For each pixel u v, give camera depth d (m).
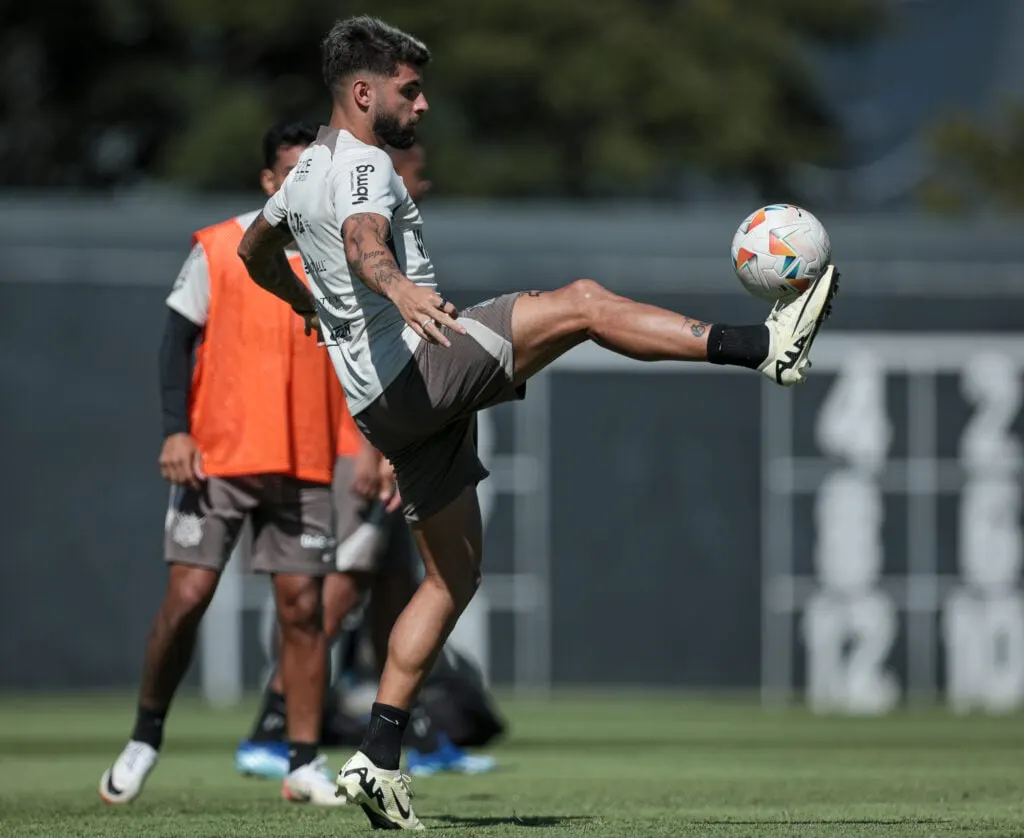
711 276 48.59
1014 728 41.19
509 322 17.30
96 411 48.16
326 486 22.77
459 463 18.03
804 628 49.31
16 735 37.75
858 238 49.62
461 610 18.28
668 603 49.19
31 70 103.44
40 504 47.97
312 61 99.88
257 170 91.44
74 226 48.16
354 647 32.59
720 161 100.38
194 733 38.69
